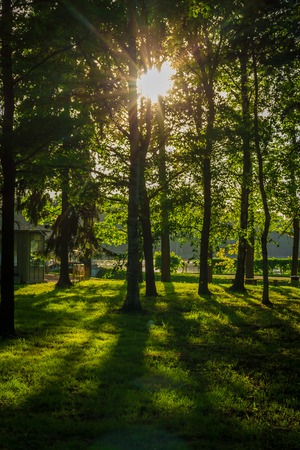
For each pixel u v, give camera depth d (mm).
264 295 21406
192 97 19891
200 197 25844
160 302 20625
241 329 14398
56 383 8242
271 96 17484
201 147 20844
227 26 12398
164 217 25422
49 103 13258
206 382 8562
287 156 18141
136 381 8438
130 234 17906
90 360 9953
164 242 34438
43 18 11227
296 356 11008
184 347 11602
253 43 11656
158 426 6398
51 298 21594
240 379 8789
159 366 9469
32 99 13227
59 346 11328
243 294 25609
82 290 26219
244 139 18797
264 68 13125
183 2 15078
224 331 14000
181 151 22469
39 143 11930
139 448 5648
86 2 11086
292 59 11125
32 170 13617
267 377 9078
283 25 10992
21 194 26281
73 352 10648
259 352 11352
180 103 19797
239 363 10203
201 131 21000
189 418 6707
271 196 23938
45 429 6277
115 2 13586
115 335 12898
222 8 13445
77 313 16781
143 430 6234
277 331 14242
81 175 16516
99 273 45125
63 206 29594
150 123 21250
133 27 15859
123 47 15617
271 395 8000
